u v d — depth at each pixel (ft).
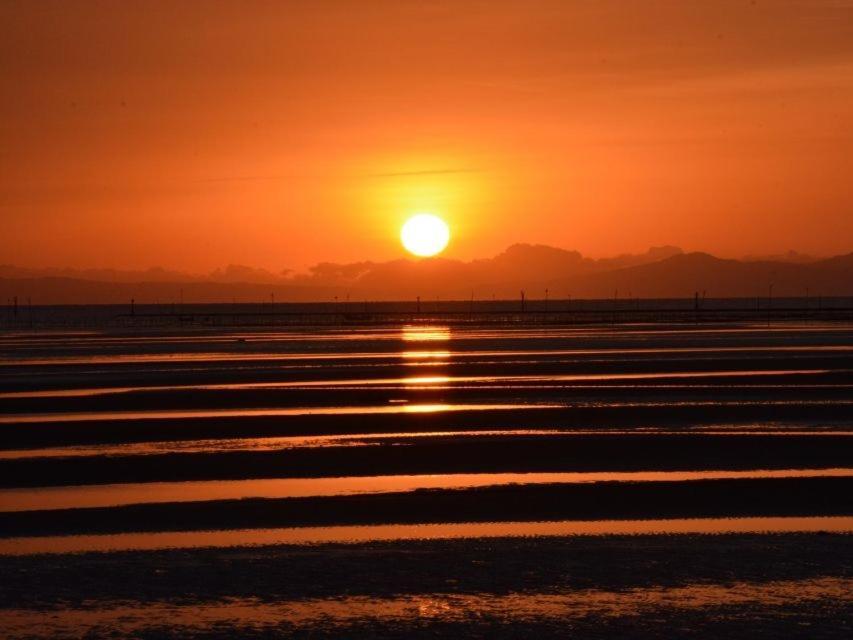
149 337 477.36
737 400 190.80
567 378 235.40
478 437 146.82
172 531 94.89
